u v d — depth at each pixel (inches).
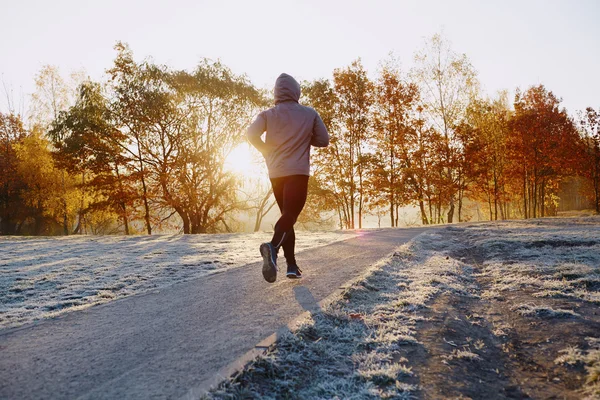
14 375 82.1
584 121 1126.4
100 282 188.4
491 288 176.1
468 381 86.6
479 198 1307.8
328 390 79.0
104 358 90.5
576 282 167.8
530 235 335.6
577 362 93.4
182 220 1090.7
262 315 120.1
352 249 274.4
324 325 112.6
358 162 1026.1
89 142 914.1
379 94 1072.8
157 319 121.3
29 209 1320.1
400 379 85.2
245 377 79.3
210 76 959.6
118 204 978.1
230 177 1019.9
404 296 150.1
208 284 170.9
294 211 144.6
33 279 200.8
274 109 147.8
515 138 1112.2
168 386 75.0
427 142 1061.8
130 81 932.0
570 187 1813.5
